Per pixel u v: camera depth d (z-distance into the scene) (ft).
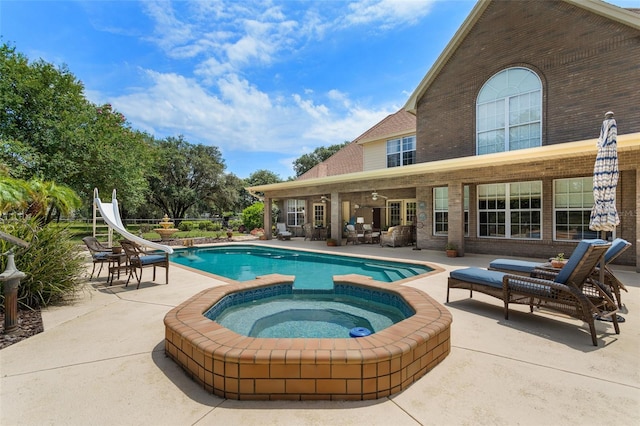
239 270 32.96
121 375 9.94
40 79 55.52
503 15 39.88
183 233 77.15
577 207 33.14
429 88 47.24
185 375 9.96
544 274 17.75
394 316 17.88
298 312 18.60
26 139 51.52
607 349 11.82
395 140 56.85
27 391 9.02
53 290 17.75
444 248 42.63
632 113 31.07
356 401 8.58
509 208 37.86
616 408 8.27
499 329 13.93
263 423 7.68
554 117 35.91
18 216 21.22
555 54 35.81
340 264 36.50
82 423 7.68
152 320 15.23
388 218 59.93
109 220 28.63
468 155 43.04
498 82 40.50
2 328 14.01
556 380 9.63
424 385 9.36
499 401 8.57
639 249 25.89
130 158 65.00
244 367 8.68
